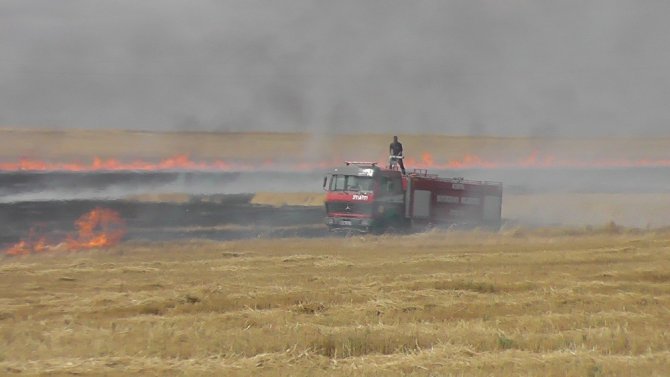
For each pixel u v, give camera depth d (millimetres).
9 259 112750
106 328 62844
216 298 75188
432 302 74000
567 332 60844
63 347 56156
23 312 70688
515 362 52750
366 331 59594
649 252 113688
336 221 164875
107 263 104688
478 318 68125
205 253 118250
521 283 85188
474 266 101375
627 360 53312
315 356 53938
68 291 83000
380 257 110562
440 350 55438
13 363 51906
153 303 73562
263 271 97375
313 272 96000
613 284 85062
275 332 59812
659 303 75125
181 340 58000
